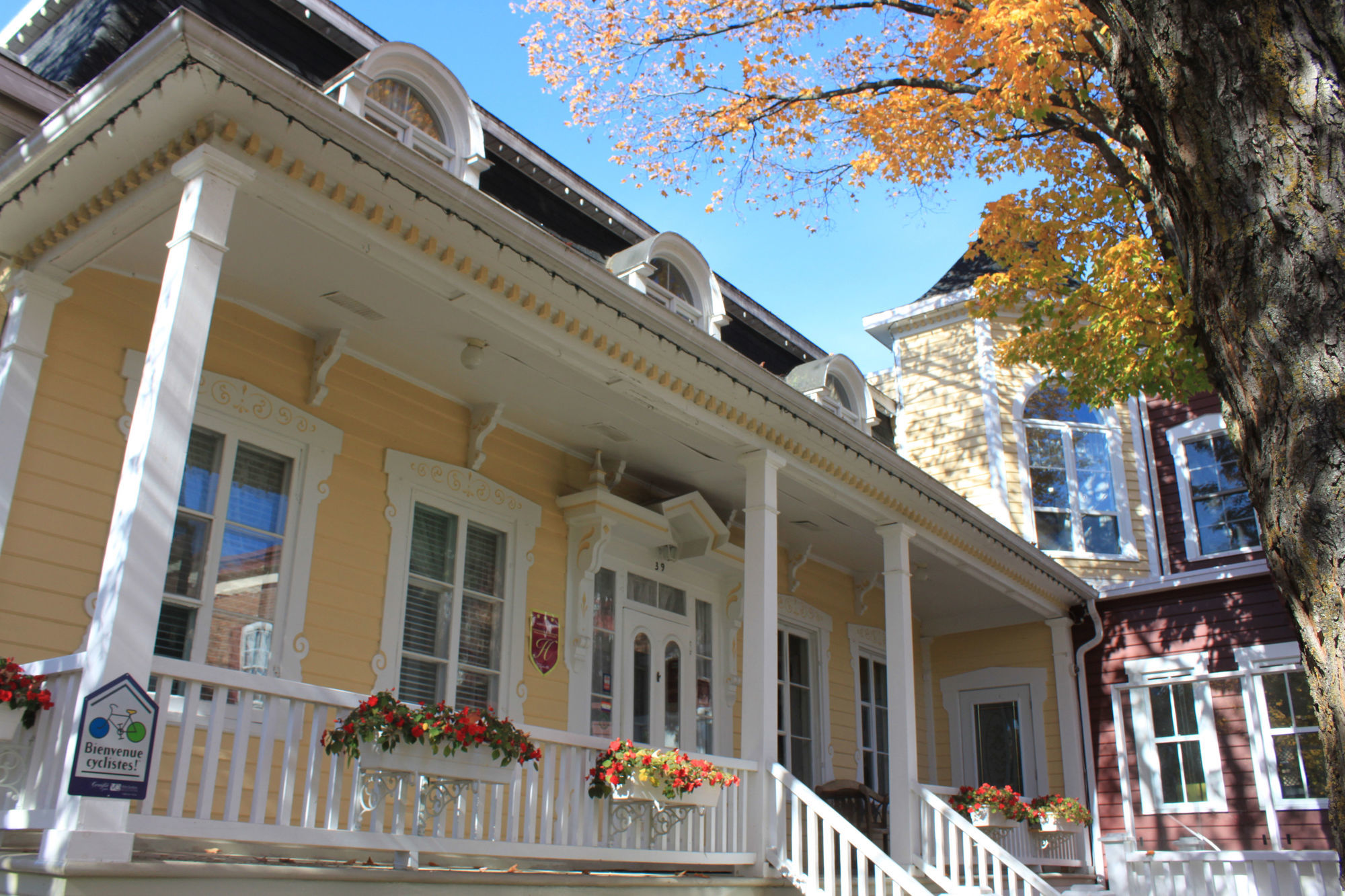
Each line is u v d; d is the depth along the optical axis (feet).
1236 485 45.06
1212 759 37.73
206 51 15.38
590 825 21.29
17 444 18.80
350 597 23.89
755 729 25.03
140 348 20.99
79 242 18.84
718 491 33.04
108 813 13.20
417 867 17.01
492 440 28.27
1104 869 38.70
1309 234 12.67
